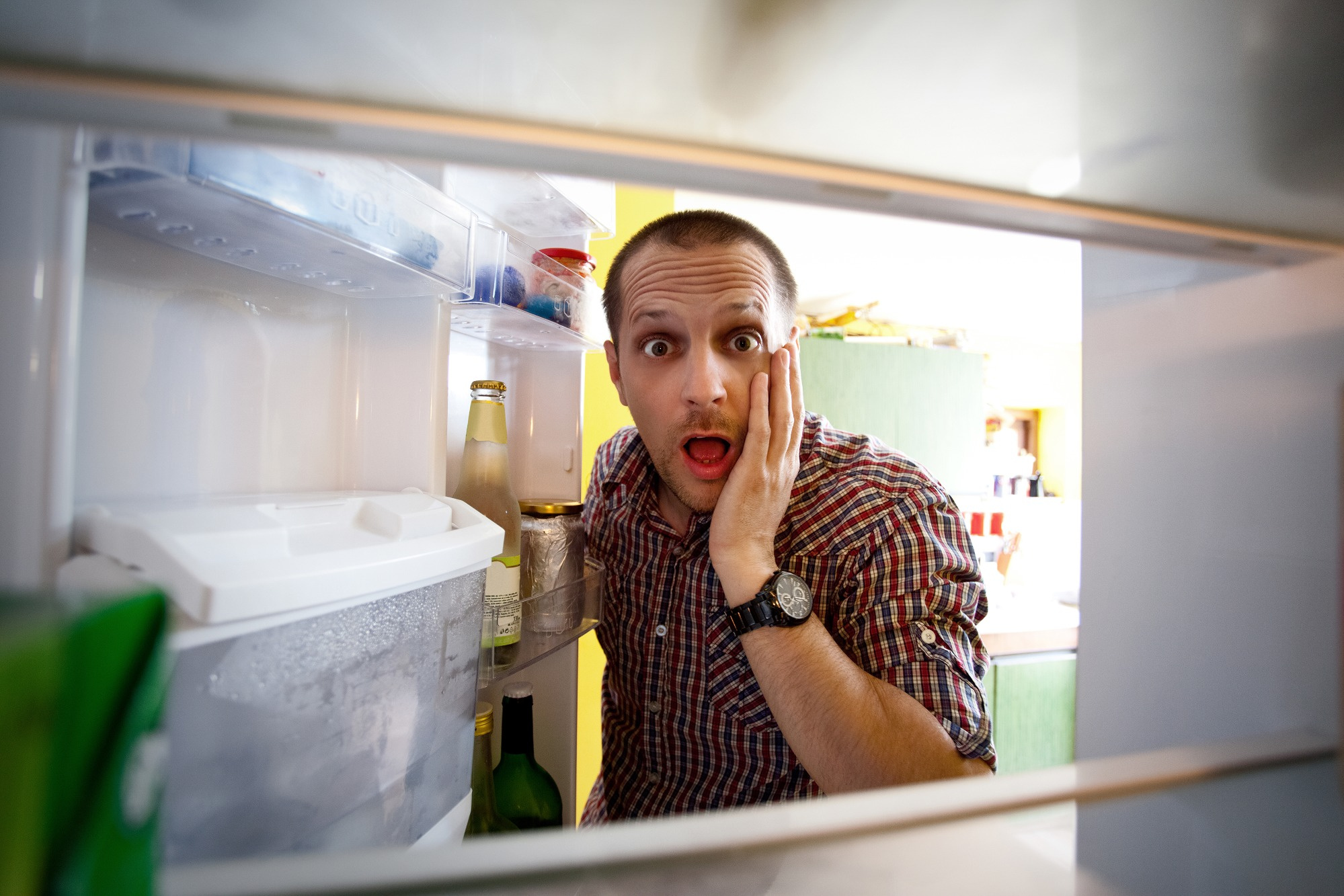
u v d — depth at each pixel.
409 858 0.18
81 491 0.38
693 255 0.70
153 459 0.43
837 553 0.76
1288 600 0.28
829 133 0.23
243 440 0.50
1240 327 0.31
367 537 0.44
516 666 0.63
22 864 0.14
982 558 2.76
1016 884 0.22
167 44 0.18
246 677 0.32
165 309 0.44
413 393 0.59
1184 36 0.18
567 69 0.19
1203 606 0.32
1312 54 0.18
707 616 0.79
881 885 0.22
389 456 0.59
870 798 0.21
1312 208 0.27
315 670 0.36
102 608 0.15
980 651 0.72
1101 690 0.38
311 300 0.56
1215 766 0.24
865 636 0.70
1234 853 0.23
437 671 0.48
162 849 0.17
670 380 0.74
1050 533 2.93
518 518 0.68
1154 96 0.20
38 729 0.14
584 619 0.79
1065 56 0.19
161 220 0.39
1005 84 0.20
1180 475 0.34
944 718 0.63
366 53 0.18
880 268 2.53
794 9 0.17
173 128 0.22
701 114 0.22
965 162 0.24
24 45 0.18
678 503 0.86
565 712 0.90
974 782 0.21
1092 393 0.39
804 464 0.84
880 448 0.88
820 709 0.61
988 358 3.20
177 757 0.28
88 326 0.39
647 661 0.84
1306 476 0.28
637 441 0.87
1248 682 0.30
